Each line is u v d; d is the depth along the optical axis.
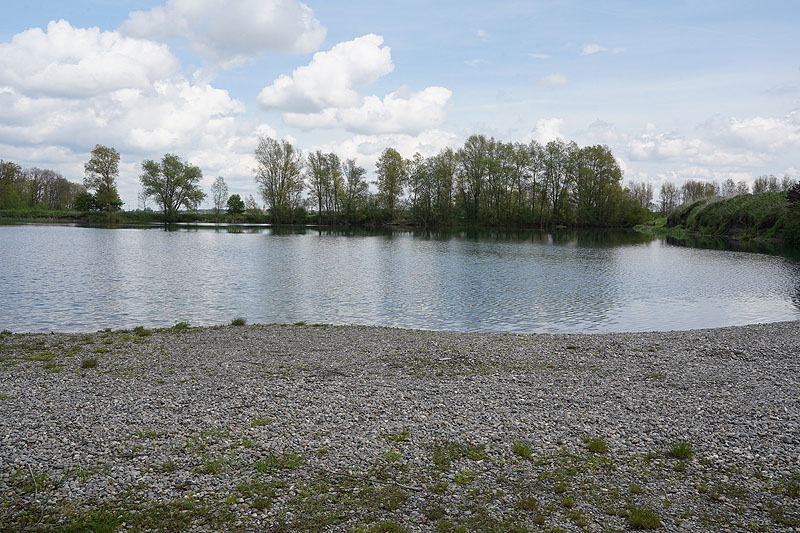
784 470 10.03
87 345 19.72
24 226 106.38
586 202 125.50
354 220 136.00
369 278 42.09
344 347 19.94
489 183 125.19
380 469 9.93
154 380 15.23
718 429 11.95
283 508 8.53
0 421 11.64
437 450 10.77
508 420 12.44
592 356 18.80
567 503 8.78
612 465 10.23
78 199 137.38
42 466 9.63
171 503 8.56
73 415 12.12
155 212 140.50
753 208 96.19
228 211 169.25
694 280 42.78
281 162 127.62
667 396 14.31
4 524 7.89
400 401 13.69
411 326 26.34
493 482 9.55
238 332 22.61
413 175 130.38
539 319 28.22
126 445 10.61
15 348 18.97
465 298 33.94
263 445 10.76
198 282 38.41
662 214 185.00
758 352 19.31
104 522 7.97
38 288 34.19
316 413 12.66
